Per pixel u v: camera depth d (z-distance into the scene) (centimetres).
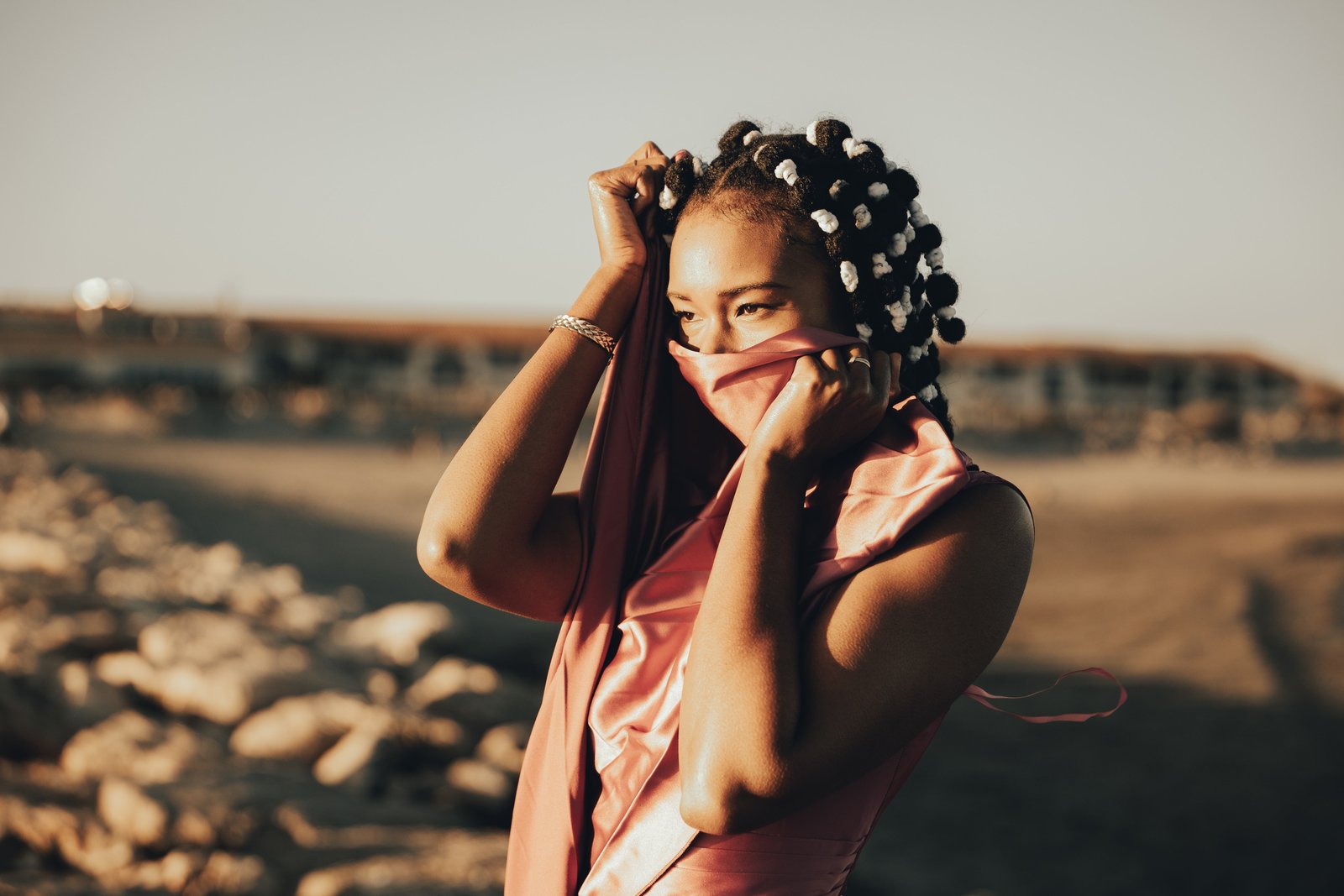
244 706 762
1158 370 10325
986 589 126
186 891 489
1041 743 1109
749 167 144
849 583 127
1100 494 4616
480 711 823
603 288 156
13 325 9588
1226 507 4075
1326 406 10406
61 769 659
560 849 139
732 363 138
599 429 154
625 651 141
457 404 9138
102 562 1438
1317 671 1442
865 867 783
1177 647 1602
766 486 129
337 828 552
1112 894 759
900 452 134
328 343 9831
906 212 150
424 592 1917
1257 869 818
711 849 127
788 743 119
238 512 2998
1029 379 10006
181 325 9769
